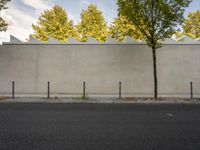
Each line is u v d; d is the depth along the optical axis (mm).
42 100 16266
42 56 21469
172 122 9430
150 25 17672
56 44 21422
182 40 22078
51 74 21375
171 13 17203
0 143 6434
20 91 21391
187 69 21156
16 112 11703
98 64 21312
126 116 10727
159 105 14750
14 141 6625
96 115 10938
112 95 19688
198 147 6160
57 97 17984
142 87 21188
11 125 8695
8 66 21453
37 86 21375
